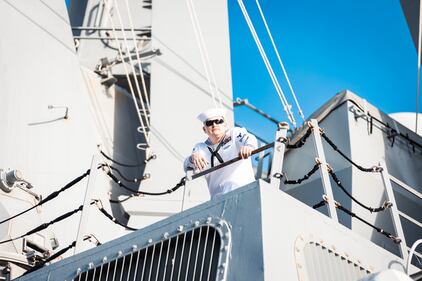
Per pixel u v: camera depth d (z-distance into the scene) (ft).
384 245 32.86
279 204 19.38
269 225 18.75
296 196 36.42
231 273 18.45
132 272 20.85
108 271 21.50
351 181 33.37
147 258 20.67
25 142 34.88
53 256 25.40
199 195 37.32
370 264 21.58
